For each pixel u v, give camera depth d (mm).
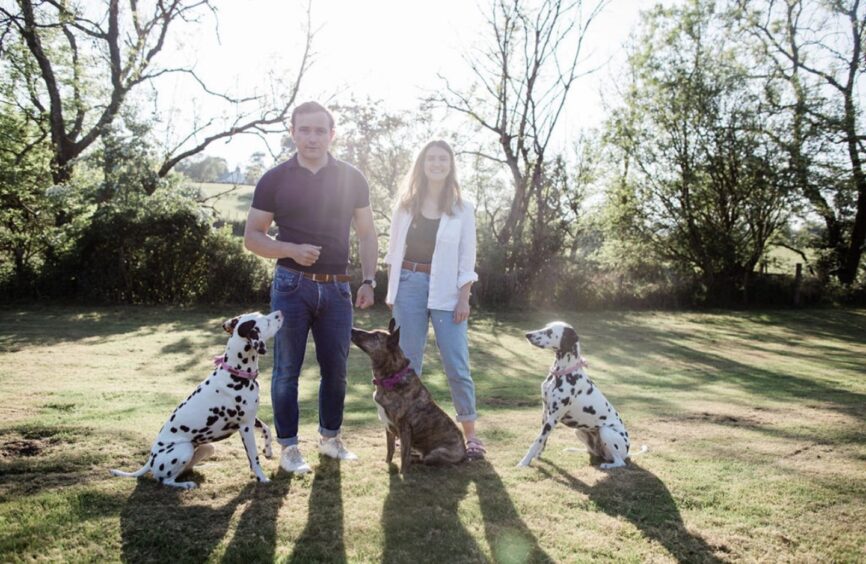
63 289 16453
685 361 11305
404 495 3891
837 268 26516
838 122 23250
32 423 5191
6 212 17016
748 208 23531
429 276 4918
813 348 13859
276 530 3324
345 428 5703
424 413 4453
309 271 4375
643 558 3154
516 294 19438
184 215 16750
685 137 23672
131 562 2959
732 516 3705
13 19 18281
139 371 8430
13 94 19703
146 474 4043
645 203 24938
